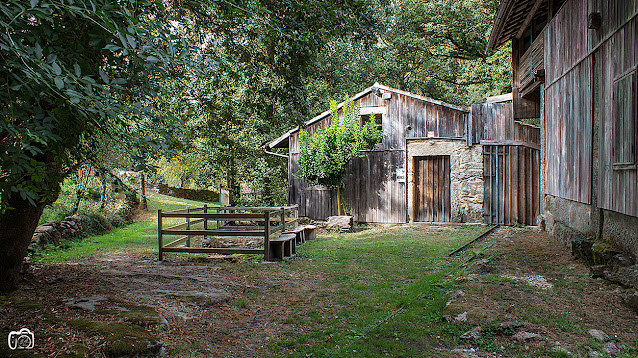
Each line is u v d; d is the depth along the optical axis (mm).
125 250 10445
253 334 4496
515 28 11398
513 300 4711
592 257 5977
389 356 3740
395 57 23797
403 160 14922
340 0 7273
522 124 13703
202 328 4559
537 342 3676
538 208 13648
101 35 3133
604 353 3430
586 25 6742
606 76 5945
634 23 5031
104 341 3461
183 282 6398
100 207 15703
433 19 22719
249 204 18500
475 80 24031
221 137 11500
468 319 4211
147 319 4215
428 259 8500
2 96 2701
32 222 5730
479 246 9719
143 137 3424
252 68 8820
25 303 4375
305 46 7250
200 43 7988
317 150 14625
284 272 7574
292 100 9156
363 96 15523
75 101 2562
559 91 8258
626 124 5266
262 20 6293
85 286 5781
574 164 7324
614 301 4582
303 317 5062
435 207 14742
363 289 6301
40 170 2998
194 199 32125
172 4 6473
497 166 13953
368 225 15117
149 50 3283
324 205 15875
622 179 5398
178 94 8336
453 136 14375
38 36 2934
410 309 4965
